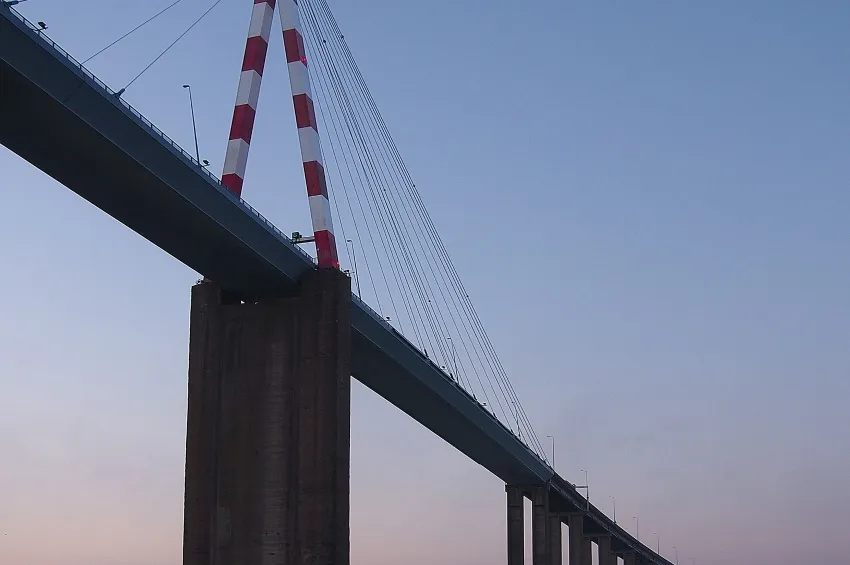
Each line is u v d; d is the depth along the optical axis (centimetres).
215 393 6812
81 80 5006
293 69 7494
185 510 6725
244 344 6856
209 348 6881
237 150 7056
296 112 7400
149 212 5931
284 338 6806
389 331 7894
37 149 5362
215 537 6650
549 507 14088
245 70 7238
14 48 4728
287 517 6575
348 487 6706
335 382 6681
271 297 6962
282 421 6700
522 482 12925
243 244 6303
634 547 17438
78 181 5631
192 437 6788
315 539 6469
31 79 4853
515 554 12825
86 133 5206
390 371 8469
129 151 5375
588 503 14625
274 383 6762
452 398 9512
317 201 7194
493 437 10825
